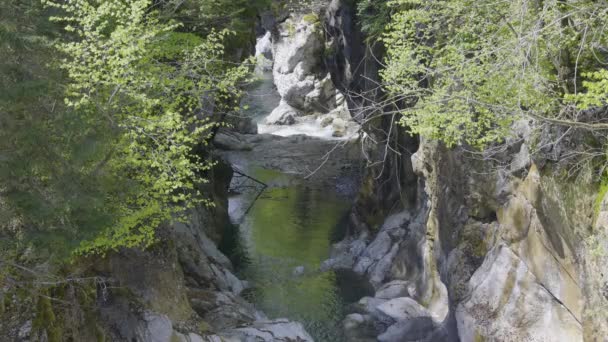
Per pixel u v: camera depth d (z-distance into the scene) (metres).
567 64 11.28
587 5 10.24
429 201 18.45
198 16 16.45
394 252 20.67
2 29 8.80
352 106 29.81
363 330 17.27
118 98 11.04
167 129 11.51
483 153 13.12
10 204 9.53
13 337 10.29
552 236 12.38
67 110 9.67
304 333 16.23
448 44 11.93
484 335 14.00
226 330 15.62
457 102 10.95
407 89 12.04
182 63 13.46
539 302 12.88
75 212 9.83
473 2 11.39
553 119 9.32
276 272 21.62
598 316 10.87
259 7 20.52
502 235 14.03
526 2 9.66
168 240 15.42
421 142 18.36
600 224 10.66
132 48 10.24
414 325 17.19
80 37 12.65
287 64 44.91
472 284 14.84
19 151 9.20
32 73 9.10
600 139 11.02
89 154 9.48
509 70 10.53
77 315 11.66
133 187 10.96
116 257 13.73
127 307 13.28
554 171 12.01
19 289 10.60
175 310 14.37
